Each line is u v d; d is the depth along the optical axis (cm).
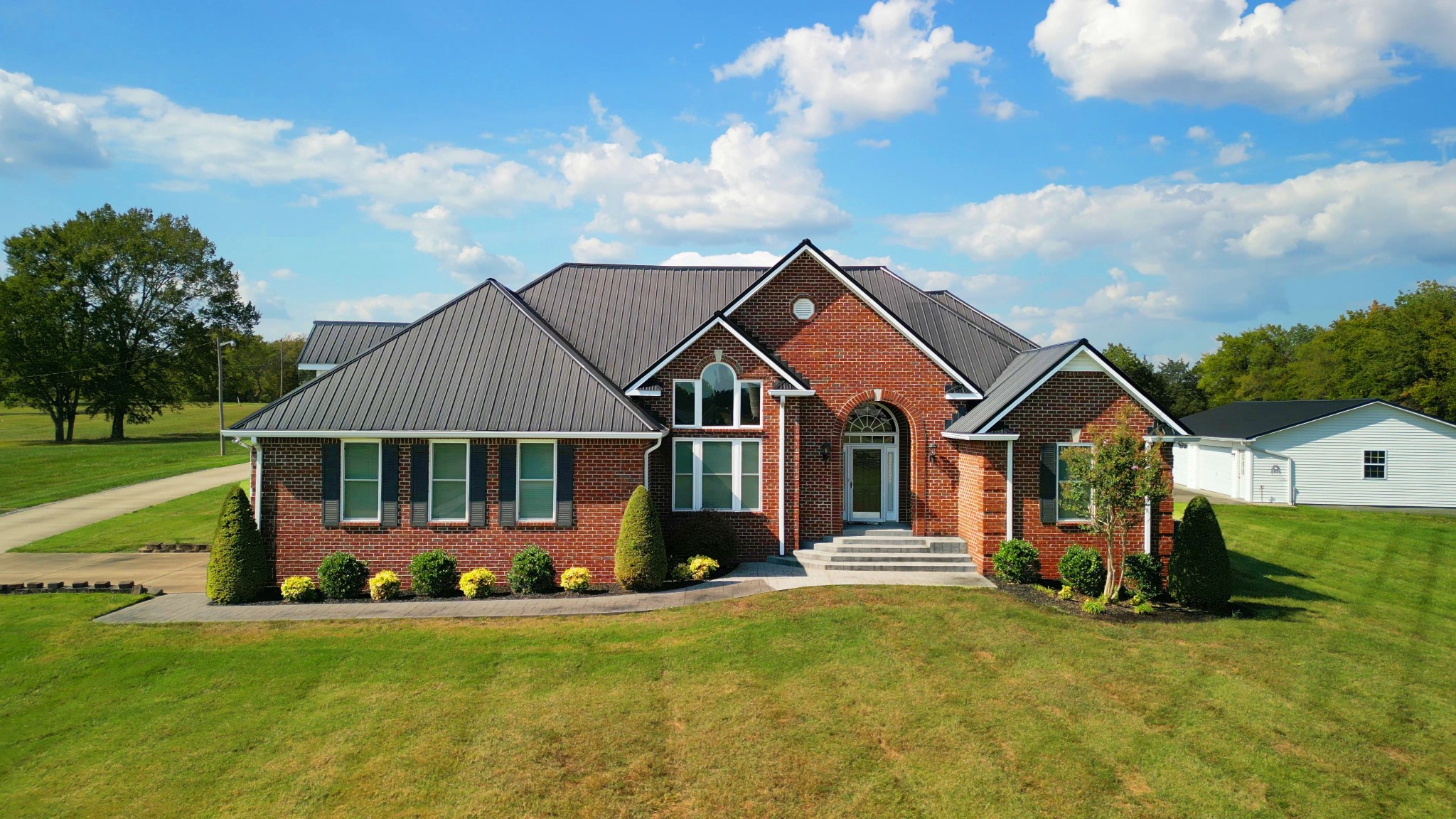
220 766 1080
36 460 5431
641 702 1258
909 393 2267
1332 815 948
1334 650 1516
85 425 8544
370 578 1944
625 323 2489
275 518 1934
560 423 1962
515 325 2244
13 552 2566
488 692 1302
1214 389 8412
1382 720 1200
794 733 1146
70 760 1104
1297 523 3247
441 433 1925
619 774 1040
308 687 1334
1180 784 1009
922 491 2250
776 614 1667
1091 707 1228
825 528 2247
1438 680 1373
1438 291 7000
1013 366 2420
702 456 2198
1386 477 3869
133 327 7050
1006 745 1108
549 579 1903
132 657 1466
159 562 2400
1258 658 1457
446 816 953
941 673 1360
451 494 1975
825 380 2270
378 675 1375
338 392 1998
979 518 2056
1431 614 1881
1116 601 1795
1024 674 1355
